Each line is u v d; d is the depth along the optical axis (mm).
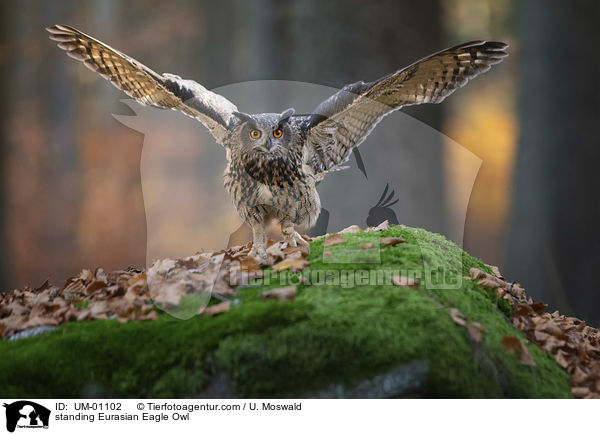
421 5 14477
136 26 20078
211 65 18500
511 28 16453
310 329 4395
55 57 18578
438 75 5918
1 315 5648
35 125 18438
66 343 4633
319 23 13250
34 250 18203
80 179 18797
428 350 4316
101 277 6316
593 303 14055
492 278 5879
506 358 4672
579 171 14469
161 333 4633
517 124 15445
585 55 14656
